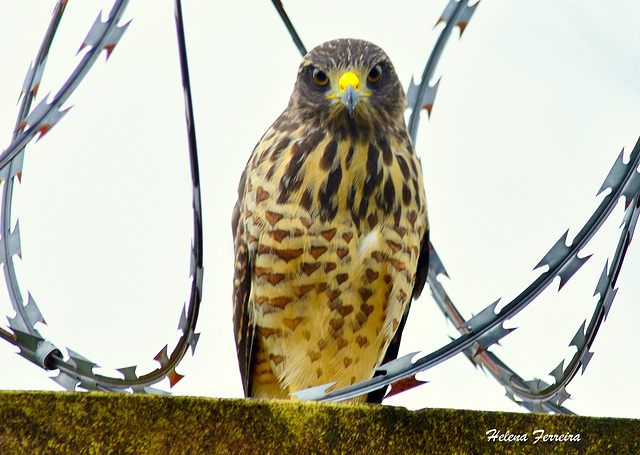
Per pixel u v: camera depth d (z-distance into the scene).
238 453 6.66
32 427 6.59
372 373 6.97
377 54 6.96
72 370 6.71
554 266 6.70
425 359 6.69
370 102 6.94
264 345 6.97
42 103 6.71
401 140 6.95
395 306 6.95
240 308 6.96
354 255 6.93
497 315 6.70
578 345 6.72
